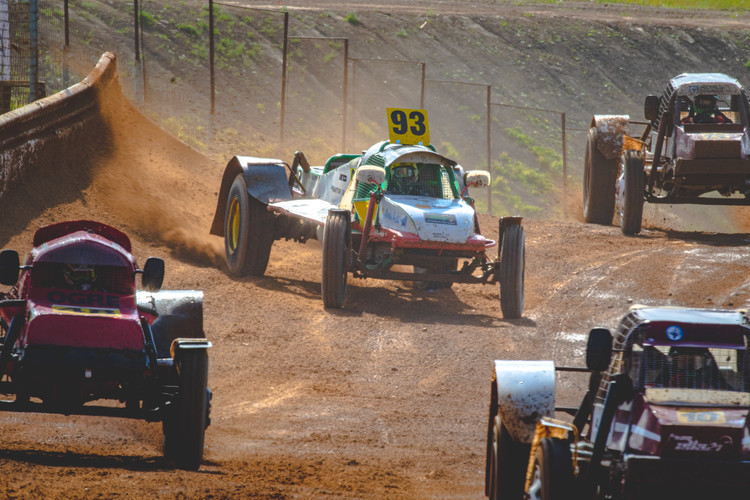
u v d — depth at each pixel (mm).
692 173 74000
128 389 27359
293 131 142125
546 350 47094
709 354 21047
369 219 53062
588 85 194375
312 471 27641
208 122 130000
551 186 156500
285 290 57094
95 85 77750
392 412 37219
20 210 57719
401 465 29656
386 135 157625
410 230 51750
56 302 27031
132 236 61594
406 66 183875
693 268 64938
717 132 74000
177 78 147625
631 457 19172
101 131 77250
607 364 20828
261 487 23766
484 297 59594
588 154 86688
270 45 173750
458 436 34188
